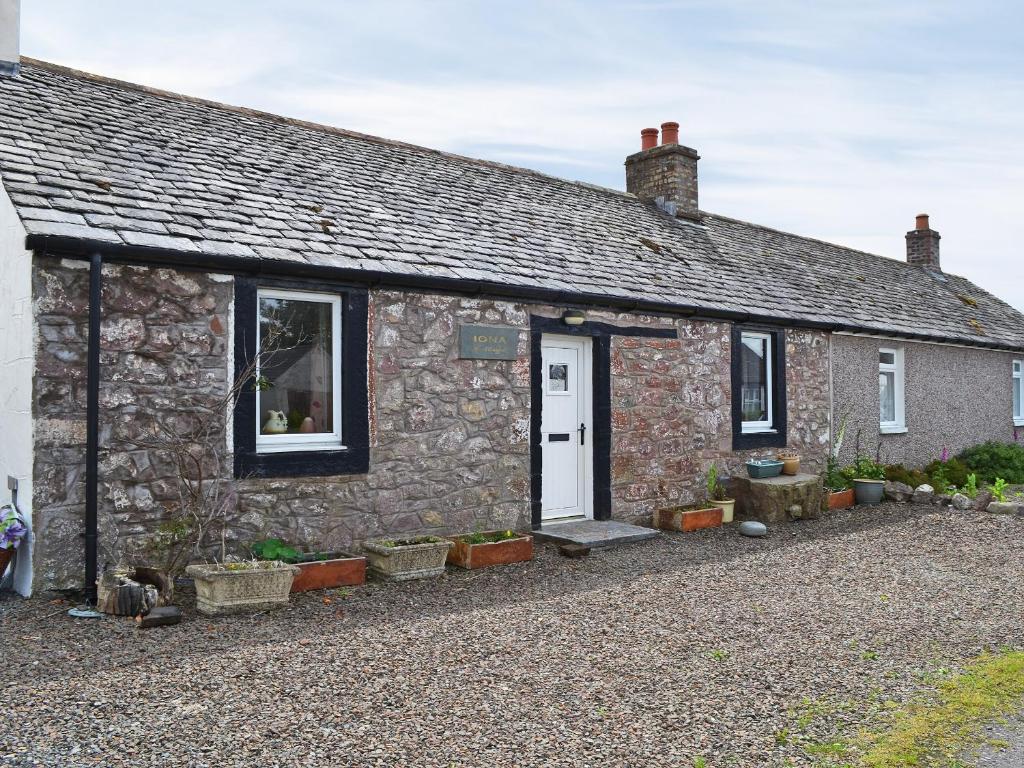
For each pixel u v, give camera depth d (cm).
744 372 1223
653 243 1269
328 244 794
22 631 551
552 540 905
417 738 392
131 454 661
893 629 599
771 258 1519
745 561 837
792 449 1272
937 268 2245
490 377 889
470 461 870
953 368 1689
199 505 682
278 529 733
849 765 381
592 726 413
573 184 1405
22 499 642
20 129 762
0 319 690
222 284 710
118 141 826
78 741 379
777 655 534
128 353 662
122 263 659
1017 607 667
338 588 702
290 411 766
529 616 615
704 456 1127
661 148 1512
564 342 991
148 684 453
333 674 476
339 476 771
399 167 1116
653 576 763
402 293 820
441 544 758
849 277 1673
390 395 809
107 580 599
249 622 589
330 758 368
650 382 1061
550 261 1002
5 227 680
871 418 1445
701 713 435
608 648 539
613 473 1016
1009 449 1661
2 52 869
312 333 781
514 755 378
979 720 436
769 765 379
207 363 701
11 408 665
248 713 415
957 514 1145
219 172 852
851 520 1112
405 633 563
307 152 1024
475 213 1058
